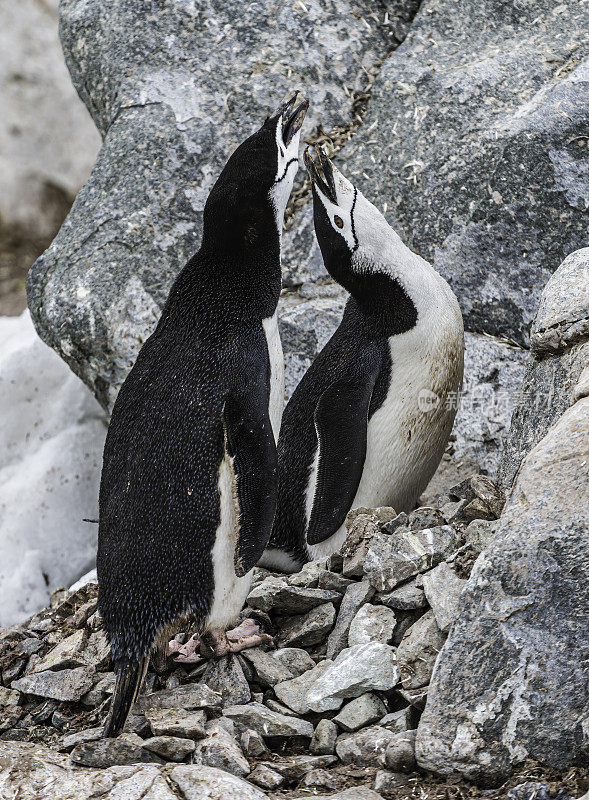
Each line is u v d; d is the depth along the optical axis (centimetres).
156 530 732
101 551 755
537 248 1053
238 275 810
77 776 639
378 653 704
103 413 1278
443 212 1097
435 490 1073
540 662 612
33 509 1223
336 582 804
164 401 758
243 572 716
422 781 619
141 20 1248
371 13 1226
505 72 1092
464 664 625
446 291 1013
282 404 830
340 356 1013
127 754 671
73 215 1220
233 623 779
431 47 1166
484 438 1065
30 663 859
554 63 1074
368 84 1209
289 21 1222
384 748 650
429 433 1007
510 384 1062
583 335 783
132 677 721
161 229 1180
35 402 1280
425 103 1127
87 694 787
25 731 779
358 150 1178
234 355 775
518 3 1135
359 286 993
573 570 620
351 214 979
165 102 1213
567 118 1017
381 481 996
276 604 807
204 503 738
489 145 1061
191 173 1194
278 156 836
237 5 1232
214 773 620
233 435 746
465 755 606
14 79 2419
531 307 1064
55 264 1188
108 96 1266
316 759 661
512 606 627
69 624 902
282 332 1155
